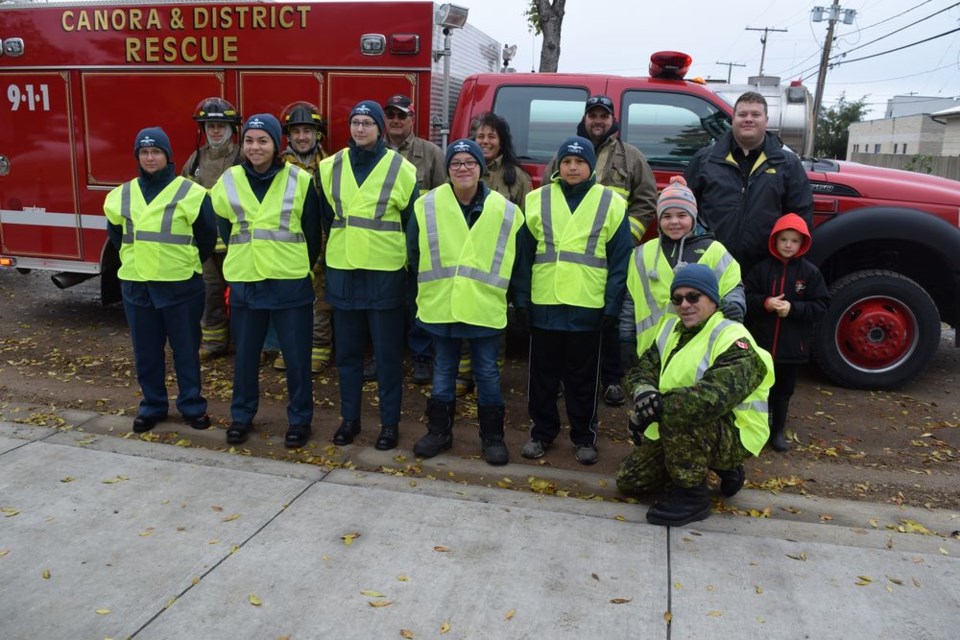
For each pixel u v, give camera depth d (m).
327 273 4.31
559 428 4.42
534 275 4.13
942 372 6.19
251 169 4.21
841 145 58.53
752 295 4.32
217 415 4.94
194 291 4.56
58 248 6.68
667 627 2.84
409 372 6.00
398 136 5.45
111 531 3.45
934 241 5.30
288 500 3.77
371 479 4.05
